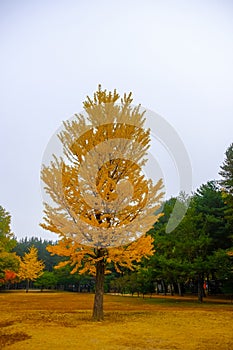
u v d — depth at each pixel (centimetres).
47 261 5794
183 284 2877
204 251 1894
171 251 1944
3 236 3322
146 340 626
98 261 954
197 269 1727
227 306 1510
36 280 4050
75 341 612
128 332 714
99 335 675
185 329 766
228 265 1798
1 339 639
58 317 996
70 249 846
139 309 1323
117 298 2278
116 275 3869
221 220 2131
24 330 741
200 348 557
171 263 1773
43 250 6209
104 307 1435
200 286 1878
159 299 2114
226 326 820
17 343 596
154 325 823
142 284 2475
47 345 578
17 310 1272
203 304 1655
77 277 3925
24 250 6197
